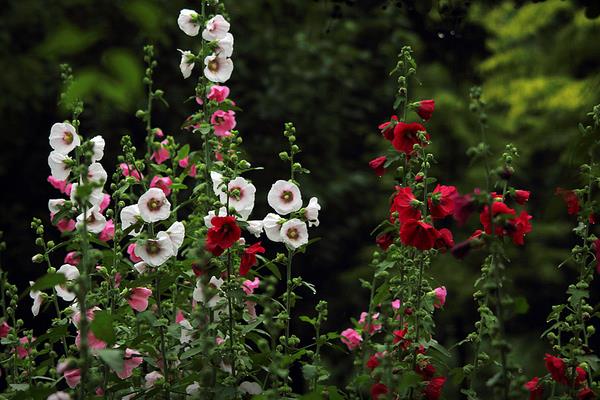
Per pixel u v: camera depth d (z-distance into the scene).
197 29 5.54
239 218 5.15
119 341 4.89
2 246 5.07
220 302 4.85
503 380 3.79
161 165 5.53
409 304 4.77
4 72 12.59
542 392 4.69
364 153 15.34
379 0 6.35
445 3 6.01
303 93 14.09
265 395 4.11
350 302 13.90
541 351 11.56
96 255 3.93
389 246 4.82
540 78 15.34
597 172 4.69
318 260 13.71
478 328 4.84
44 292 5.73
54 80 12.87
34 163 13.12
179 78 13.09
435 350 5.01
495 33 15.92
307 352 4.79
